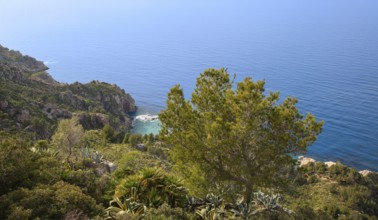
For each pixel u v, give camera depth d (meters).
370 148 103.00
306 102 157.00
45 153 28.98
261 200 23.52
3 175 16.03
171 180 20.42
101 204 17.12
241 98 18.98
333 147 103.88
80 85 128.12
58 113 88.62
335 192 55.47
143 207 17.14
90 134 68.50
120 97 138.38
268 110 19.56
